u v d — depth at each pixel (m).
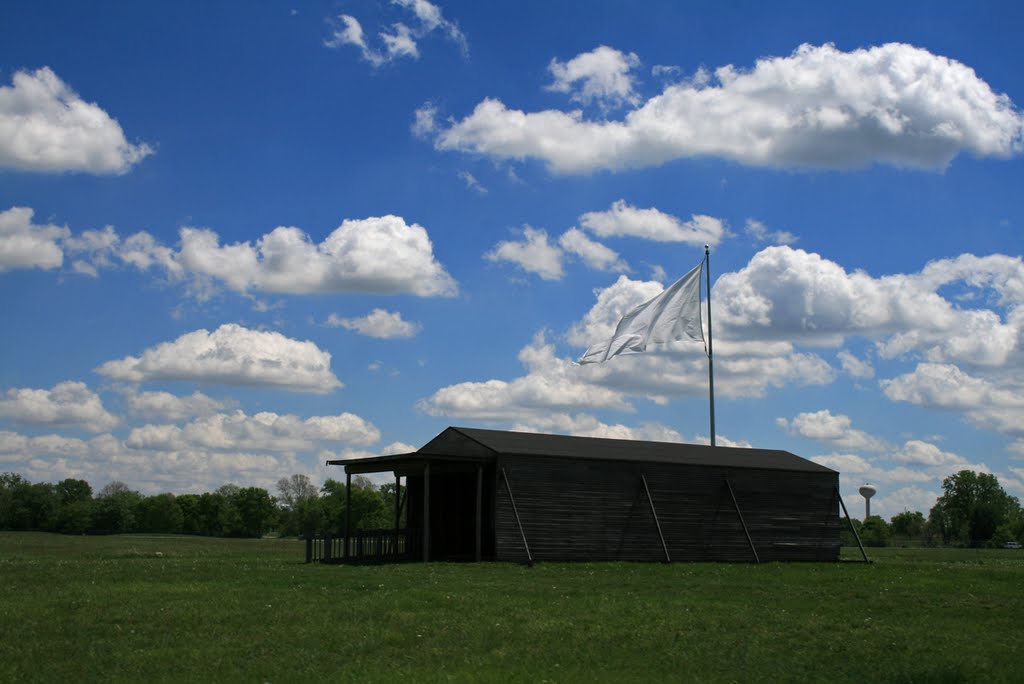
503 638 18.27
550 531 38.62
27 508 168.12
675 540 41.84
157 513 176.38
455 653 16.97
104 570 31.42
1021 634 19.70
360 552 39.06
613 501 40.41
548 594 25.00
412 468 38.19
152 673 15.27
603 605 22.94
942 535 135.12
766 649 17.70
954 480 134.75
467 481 41.06
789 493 45.59
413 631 18.83
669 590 26.89
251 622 19.66
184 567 33.19
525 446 39.72
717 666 16.28
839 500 46.78
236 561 38.69
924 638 19.02
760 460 46.56
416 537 39.81
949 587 28.89
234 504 162.62
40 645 17.20
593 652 17.14
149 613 20.55
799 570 36.62
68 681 14.71
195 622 19.53
